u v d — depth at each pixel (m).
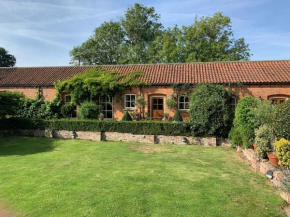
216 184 6.73
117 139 14.13
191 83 16.36
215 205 5.35
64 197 5.67
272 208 5.25
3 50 51.88
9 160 9.29
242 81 15.70
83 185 6.49
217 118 12.78
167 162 9.20
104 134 14.32
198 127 12.95
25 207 5.14
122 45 37.97
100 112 18.09
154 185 6.57
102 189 6.20
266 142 7.97
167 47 32.66
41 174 7.48
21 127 15.90
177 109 17.05
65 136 14.95
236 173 7.82
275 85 15.41
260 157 8.13
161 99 17.61
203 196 5.85
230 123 13.29
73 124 14.80
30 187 6.32
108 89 17.59
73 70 21.06
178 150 11.55
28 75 20.97
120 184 6.61
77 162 9.04
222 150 11.62
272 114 8.08
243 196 5.89
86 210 5.01
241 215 4.91
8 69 22.72
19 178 7.07
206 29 33.34
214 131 12.74
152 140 13.46
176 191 6.15
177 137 13.23
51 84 18.91
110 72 19.05
